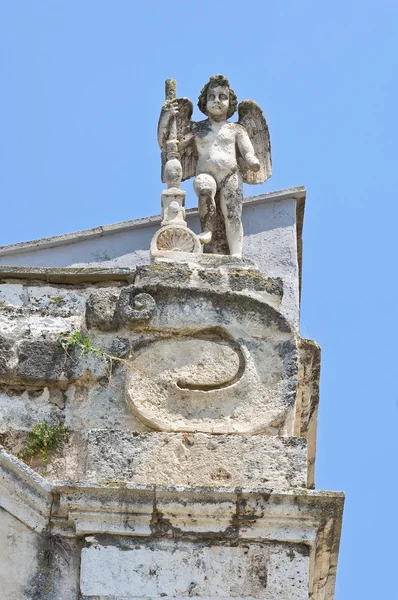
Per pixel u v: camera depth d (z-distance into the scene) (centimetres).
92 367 1803
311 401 1989
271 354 1808
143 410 1766
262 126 2059
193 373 1792
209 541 1680
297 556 1678
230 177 1995
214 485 1714
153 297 1833
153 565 1662
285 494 1686
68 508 1680
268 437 1750
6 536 1680
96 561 1661
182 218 1936
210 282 1847
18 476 1697
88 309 1834
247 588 1658
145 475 1725
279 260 2194
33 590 1655
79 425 1783
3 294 1903
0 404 1789
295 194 2245
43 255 2286
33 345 1814
